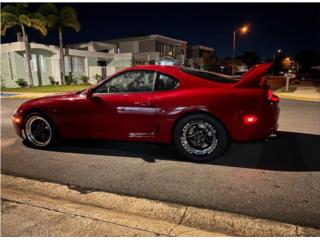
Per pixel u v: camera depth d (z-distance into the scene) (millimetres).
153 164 3896
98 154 4379
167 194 2996
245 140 3684
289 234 2285
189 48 57000
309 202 2777
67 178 3475
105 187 3197
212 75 4082
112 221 2521
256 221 2469
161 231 2357
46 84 25188
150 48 44156
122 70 4199
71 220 2553
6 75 23516
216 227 2396
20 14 20656
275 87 22984
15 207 2807
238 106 3592
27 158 4246
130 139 4121
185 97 3768
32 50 23531
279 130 5883
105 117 4137
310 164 3832
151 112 3896
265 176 3438
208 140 3830
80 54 28188
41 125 4648
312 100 12703
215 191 3043
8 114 8656
